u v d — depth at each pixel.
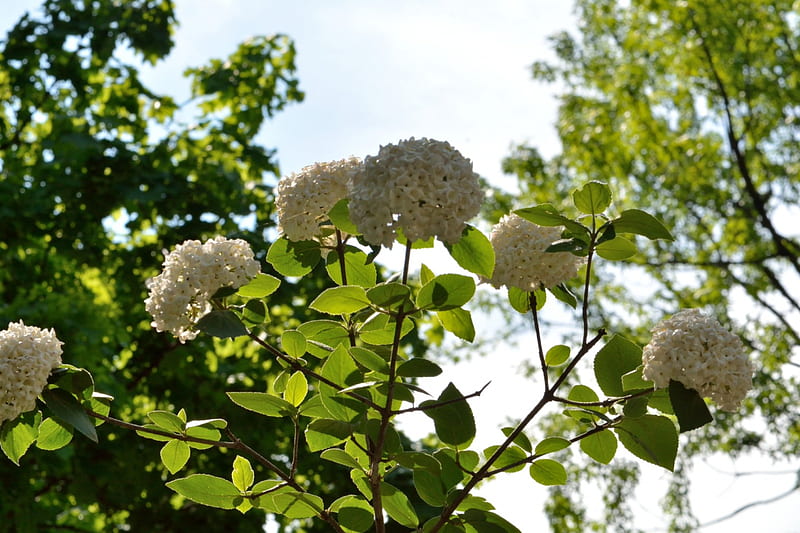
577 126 15.96
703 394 2.61
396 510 2.98
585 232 2.77
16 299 8.52
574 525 14.20
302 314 10.05
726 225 15.10
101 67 10.57
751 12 14.60
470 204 2.46
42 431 2.97
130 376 9.86
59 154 9.59
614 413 2.91
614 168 16.06
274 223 3.06
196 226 9.54
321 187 2.91
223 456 9.23
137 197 9.21
